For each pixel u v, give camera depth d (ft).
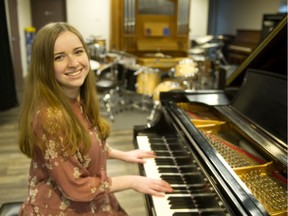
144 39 22.82
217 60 22.68
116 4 21.63
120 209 4.77
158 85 15.74
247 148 5.17
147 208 4.59
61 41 3.47
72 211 3.79
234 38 25.91
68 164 3.48
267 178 4.24
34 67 3.54
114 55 18.99
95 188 3.66
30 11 24.07
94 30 24.40
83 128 3.71
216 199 3.43
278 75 5.40
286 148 4.33
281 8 20.95
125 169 9.90
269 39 5.71
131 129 13.73
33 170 3.83
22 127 3.56
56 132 3.39
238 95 6.27
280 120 4.78
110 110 15.93
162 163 5.20
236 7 26.89
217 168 3.71
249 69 6.29
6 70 15.53
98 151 3.96
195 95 6.93
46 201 3.75
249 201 3.11
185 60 16.55
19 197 8.32
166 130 6.23
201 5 25.55
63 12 24.68
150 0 22.02
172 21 22.97
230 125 5.88
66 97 3.63
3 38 15.21
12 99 16.39
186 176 4.63
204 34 26.25
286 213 3.45
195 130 4.94
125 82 18.37
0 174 9.50
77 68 3.65
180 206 4.09
